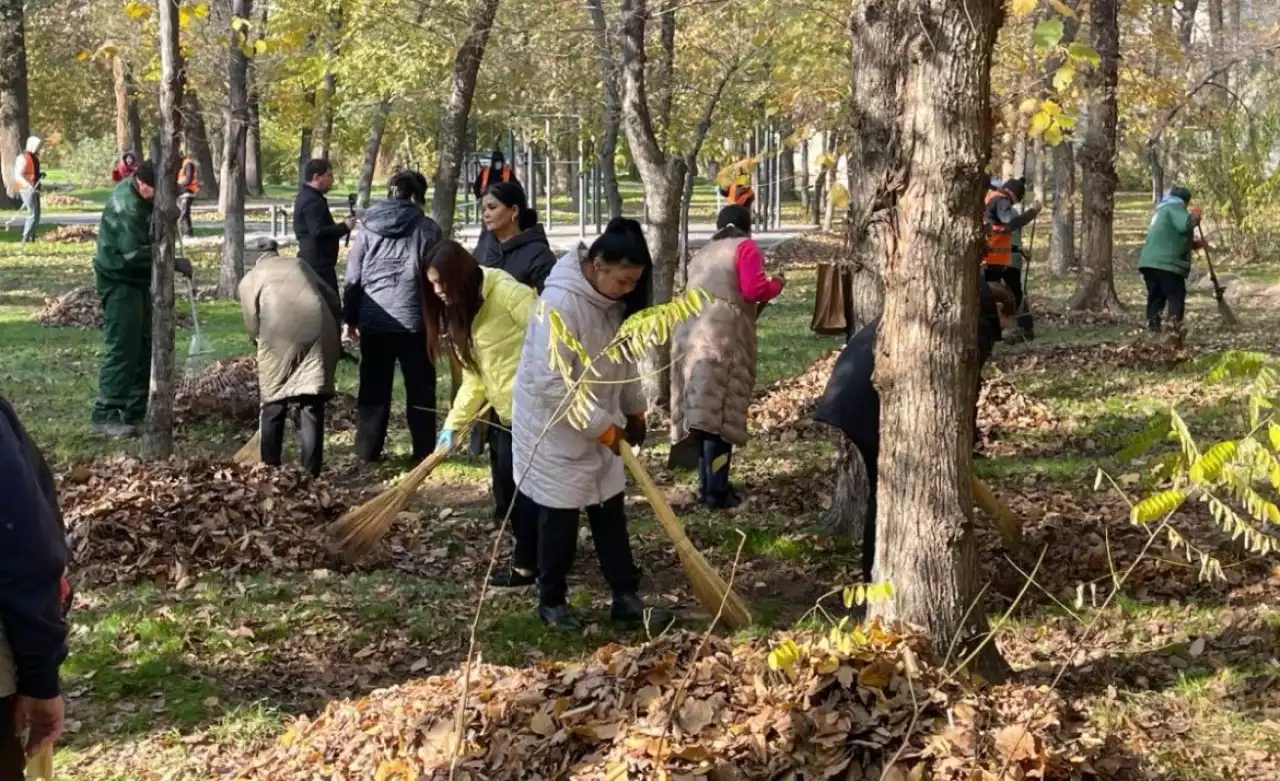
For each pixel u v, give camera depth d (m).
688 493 9.37
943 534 5.09
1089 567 7.28
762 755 4.09
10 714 3.05
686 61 18.03
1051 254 27.58
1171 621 6.48
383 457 10.63
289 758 4.81
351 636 6.53
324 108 22.75
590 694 4.53
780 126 25.98
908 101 4.99
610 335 6.32
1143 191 62.09
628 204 46.56
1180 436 3.63
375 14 16.06
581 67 19.28
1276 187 25.08
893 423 5.13
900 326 5.07
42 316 19.14
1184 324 17.19
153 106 39.41
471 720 4.51
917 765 4.02
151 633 6.39
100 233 11.26
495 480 7.99
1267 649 6.06
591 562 7.95
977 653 4.62
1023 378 13.74
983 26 4.86
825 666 4.34
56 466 9.92
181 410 11.87
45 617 2.98
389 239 9.96
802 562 7.80
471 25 13.18
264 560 7.60
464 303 7.20
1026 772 4.03
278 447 9.41
